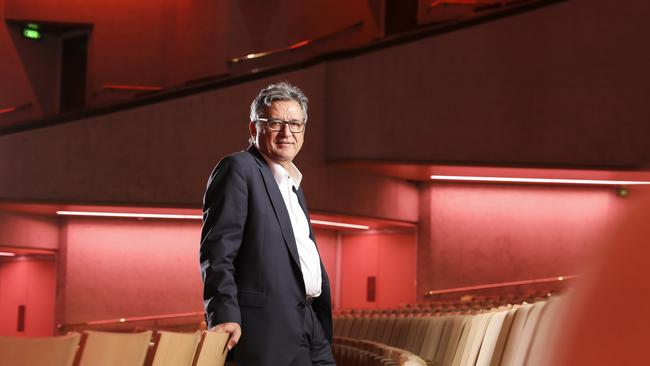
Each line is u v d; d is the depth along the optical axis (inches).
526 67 292.4
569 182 331.9
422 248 345.1
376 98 302.0
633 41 283.6
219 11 406.6
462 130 295.6
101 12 428.5
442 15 364.5
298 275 58.5
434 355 110.0
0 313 379.9
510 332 66.9
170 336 42.3
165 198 294.5
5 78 428.8
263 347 56.1
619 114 284.8
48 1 427.2
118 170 292.5
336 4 386.9
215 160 297.7
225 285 54.9
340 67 306.3
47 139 290.8
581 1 288.2
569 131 288.5
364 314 237.0
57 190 289.9
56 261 330.0
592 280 5.9
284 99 62.3
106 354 35.3
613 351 5.6
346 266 373.7
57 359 29.4
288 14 395.9
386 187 330.0
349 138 303.4
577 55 288.5
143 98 295.4
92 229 332.2
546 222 343.3
